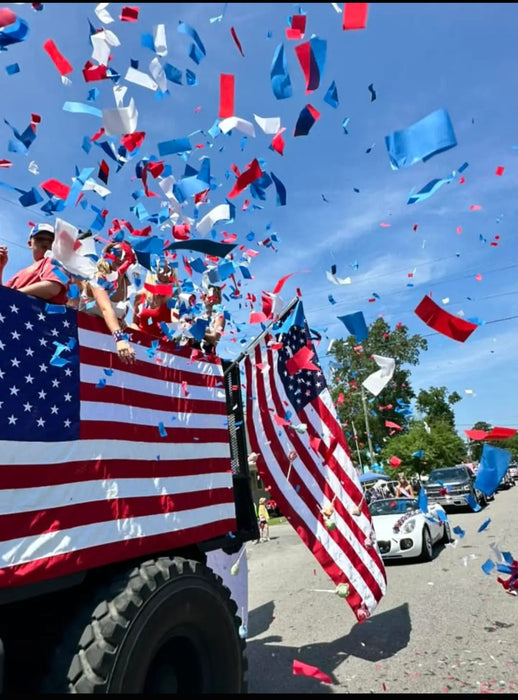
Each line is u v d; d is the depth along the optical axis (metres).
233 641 2.59
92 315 2.46
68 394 2.20
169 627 2.20
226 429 3.23
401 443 20.33
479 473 2.63
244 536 3.39
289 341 4.54
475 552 8.77
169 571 2.29
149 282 3.24
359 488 4.43
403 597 6.24
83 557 2.05
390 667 3.99
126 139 2.34
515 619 4.84
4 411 1.92
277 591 7.37
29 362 2.07
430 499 17.89
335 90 1.81
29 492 1.93
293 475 4.18
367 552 4.28
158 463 2.60
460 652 4.15
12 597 1.79
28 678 2.17
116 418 2.41
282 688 3.72
